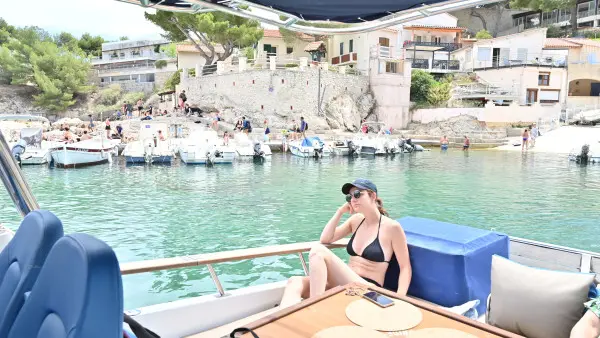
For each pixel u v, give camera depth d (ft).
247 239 31.45
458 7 9.99
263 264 25.40
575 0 180.24
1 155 7.54
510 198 47.44
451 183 57.31
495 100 131.54
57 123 125.29
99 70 208.44
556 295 8.56
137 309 10.05
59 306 4.58
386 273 11.84
